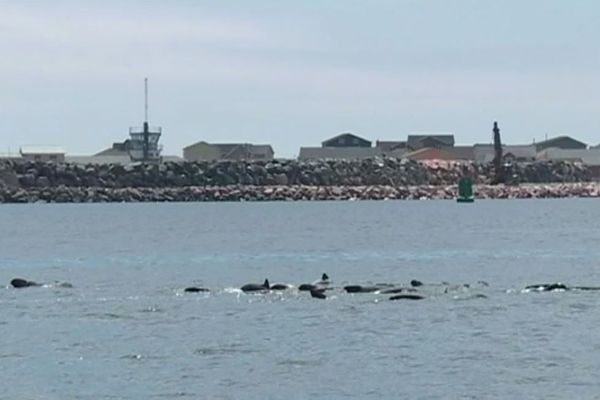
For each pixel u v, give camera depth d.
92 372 63.00
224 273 123.38
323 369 63.34
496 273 118.94
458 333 74.25
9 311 88.06
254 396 57.47
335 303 88.94
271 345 70.75
